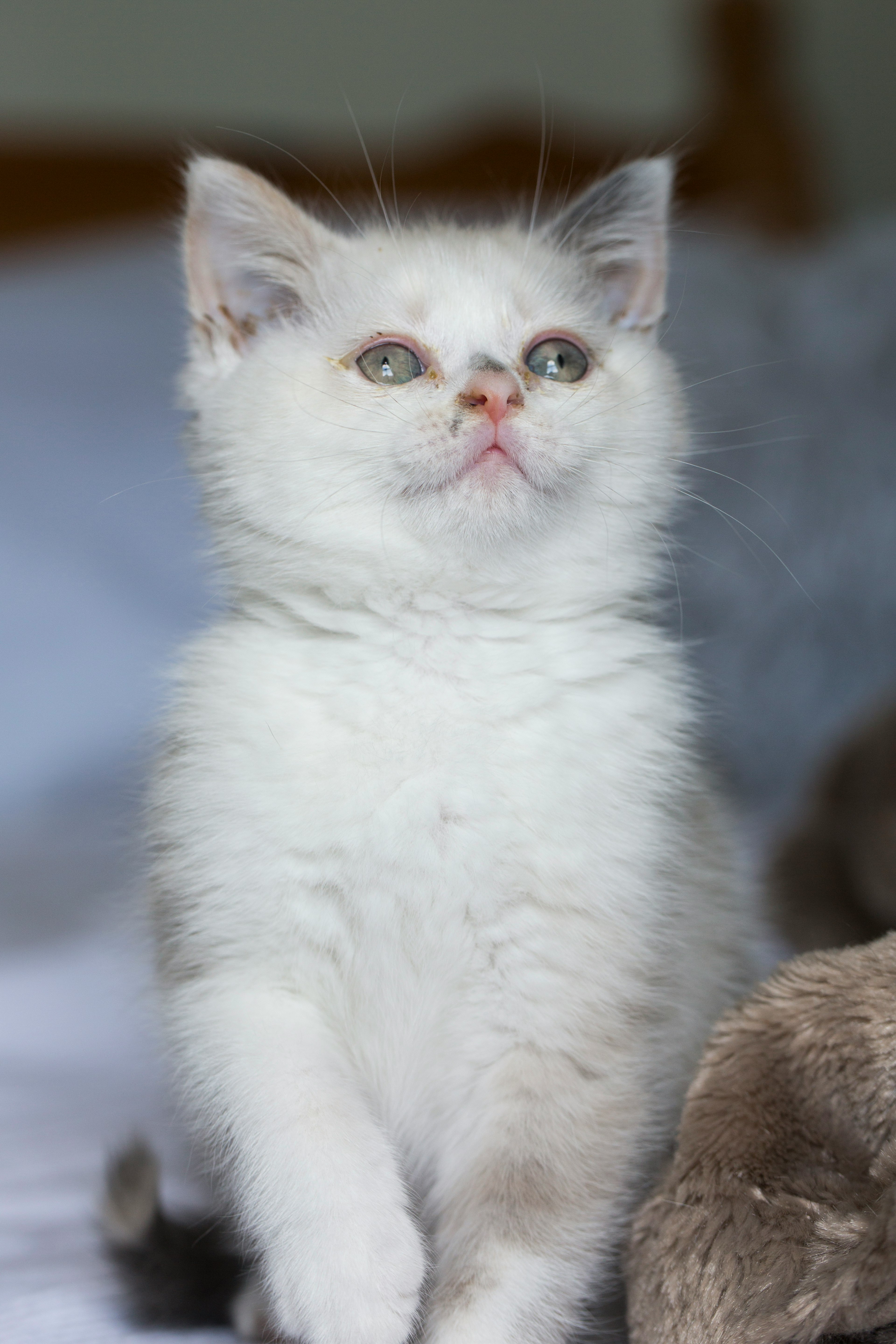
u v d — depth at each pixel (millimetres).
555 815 440
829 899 511
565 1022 436
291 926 437
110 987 532
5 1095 492
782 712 644
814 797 531
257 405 466
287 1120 422
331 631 458
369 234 503
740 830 504
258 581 466
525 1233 421
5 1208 447
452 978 441
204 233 481
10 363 814
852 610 651
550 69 1143
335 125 1111
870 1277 376
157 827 453
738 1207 392
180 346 615
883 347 701
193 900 441
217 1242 435
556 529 464
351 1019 443
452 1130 445
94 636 733
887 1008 395
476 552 458
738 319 719
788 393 692
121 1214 431
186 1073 436
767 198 1097
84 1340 414
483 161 1021
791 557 656
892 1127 390
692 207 1080
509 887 438
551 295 488
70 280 883
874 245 775
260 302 489
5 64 1047
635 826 445
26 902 605
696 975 456
